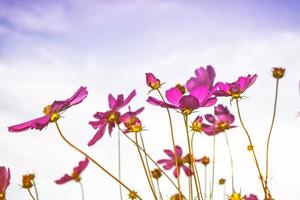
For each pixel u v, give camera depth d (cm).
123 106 51
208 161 66
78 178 80
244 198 53
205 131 62
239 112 47
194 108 44
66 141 40
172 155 74
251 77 48
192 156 45
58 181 80
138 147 44
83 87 46
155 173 57
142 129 49
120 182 38
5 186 46
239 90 48
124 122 51
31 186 55
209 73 48
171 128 43
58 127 44
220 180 58
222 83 49
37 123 44
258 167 43
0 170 47
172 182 42
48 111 47
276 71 46
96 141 49
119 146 51
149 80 50
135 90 51
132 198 52
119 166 52
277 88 44
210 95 45
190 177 44
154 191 43
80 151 39
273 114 43
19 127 45
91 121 51
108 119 50
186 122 44
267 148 43
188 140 44
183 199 45
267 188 42
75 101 46
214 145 58
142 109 51
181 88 48
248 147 52
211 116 63
